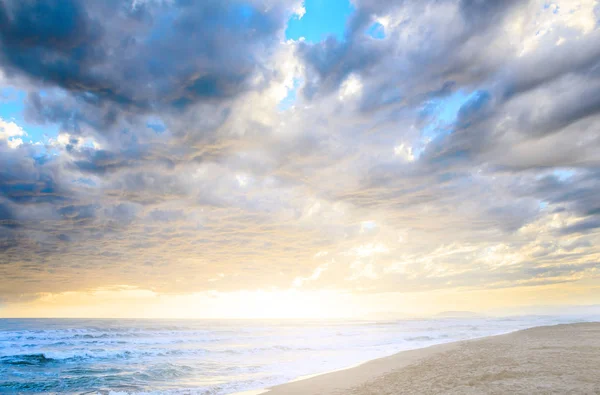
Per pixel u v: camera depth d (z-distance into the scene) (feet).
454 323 254.06
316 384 43.75
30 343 116.16
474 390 29.99
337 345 103.30
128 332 157.48
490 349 68.39
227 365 66.90
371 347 95.35
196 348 98.37
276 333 160.25
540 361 45.50
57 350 96.89
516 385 30.19
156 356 82.99
